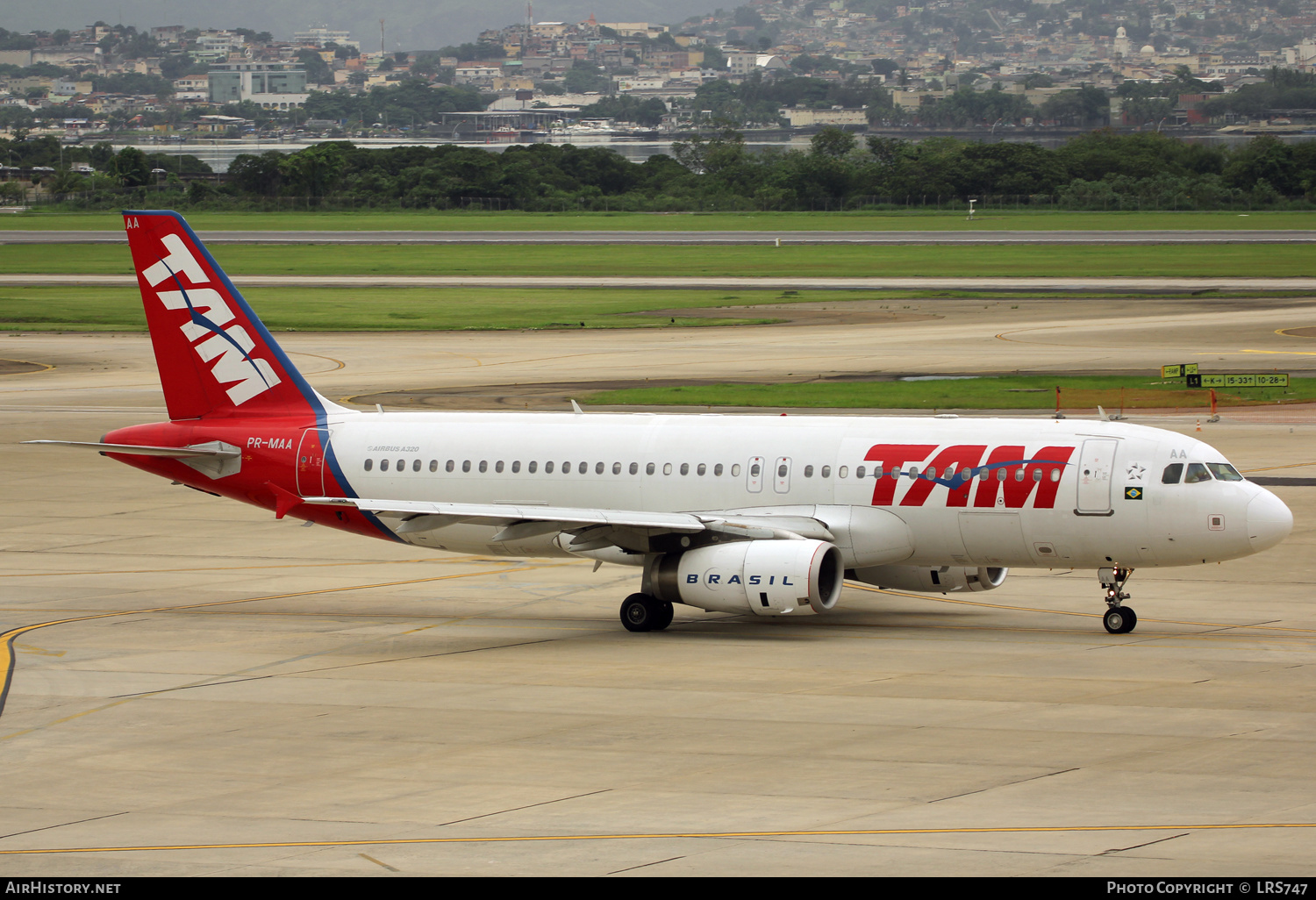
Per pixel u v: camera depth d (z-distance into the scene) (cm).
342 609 11525
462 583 12600
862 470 10488
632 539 10462
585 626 10775
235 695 8725
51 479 17950
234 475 11950
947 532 10288
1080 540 9956
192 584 12531
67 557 13712
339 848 5828
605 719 7888
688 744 7331
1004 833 5775
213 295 11956
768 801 6319
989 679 8612
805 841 5744
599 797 6450
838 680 8688
